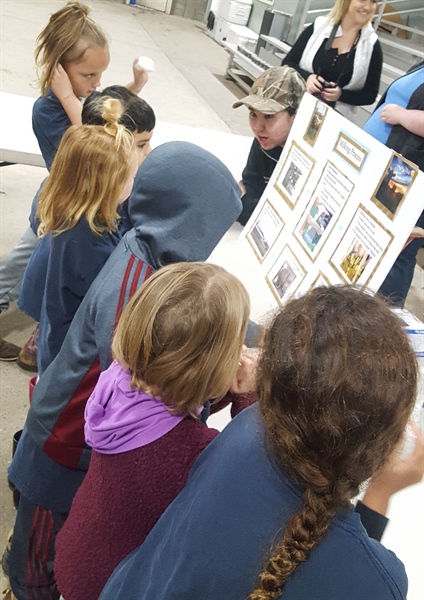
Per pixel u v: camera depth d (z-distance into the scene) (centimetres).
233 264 150
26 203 308
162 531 58
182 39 776
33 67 499
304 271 122
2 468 164
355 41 224
